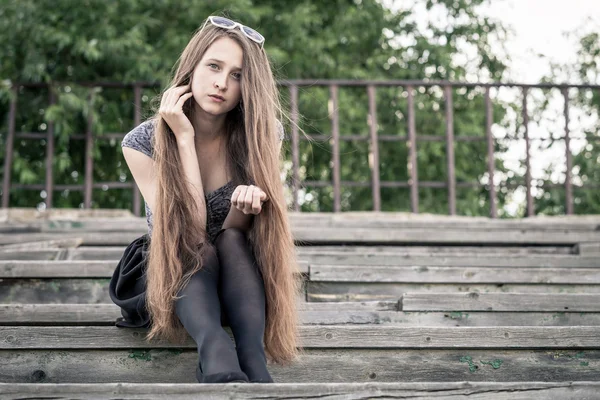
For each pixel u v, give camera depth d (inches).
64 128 301.1
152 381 104.4
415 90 414.6
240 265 101.5
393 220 213.8
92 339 104.8
